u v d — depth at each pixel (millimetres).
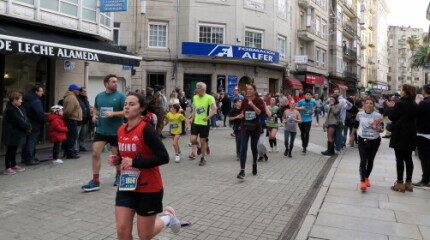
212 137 13453
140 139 2914
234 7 23250
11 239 3891
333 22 38062
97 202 5230
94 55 10219
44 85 11203
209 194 5766
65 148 8789
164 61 21875
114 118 5797
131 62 11719
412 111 5906
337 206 5242
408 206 5258
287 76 28297
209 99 8203
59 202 5219
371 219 4691
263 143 8594
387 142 12945
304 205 5293
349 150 10961
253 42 24719
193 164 8250
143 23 21469
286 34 28156
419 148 6449
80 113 8836
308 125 9922
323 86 35812
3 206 5016
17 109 6969
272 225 4465
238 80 23781
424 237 4102
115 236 4012
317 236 4109
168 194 5719
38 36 9336
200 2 22359
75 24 11219
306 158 9391
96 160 5812
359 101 11961
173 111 8453
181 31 22109
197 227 4348
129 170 2926
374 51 61000
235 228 4340
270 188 6223
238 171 7574
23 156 7941
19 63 10359
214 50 21953
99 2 12125
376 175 7398
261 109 6848
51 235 4020
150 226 2990
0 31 8203
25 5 9602
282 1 27484
